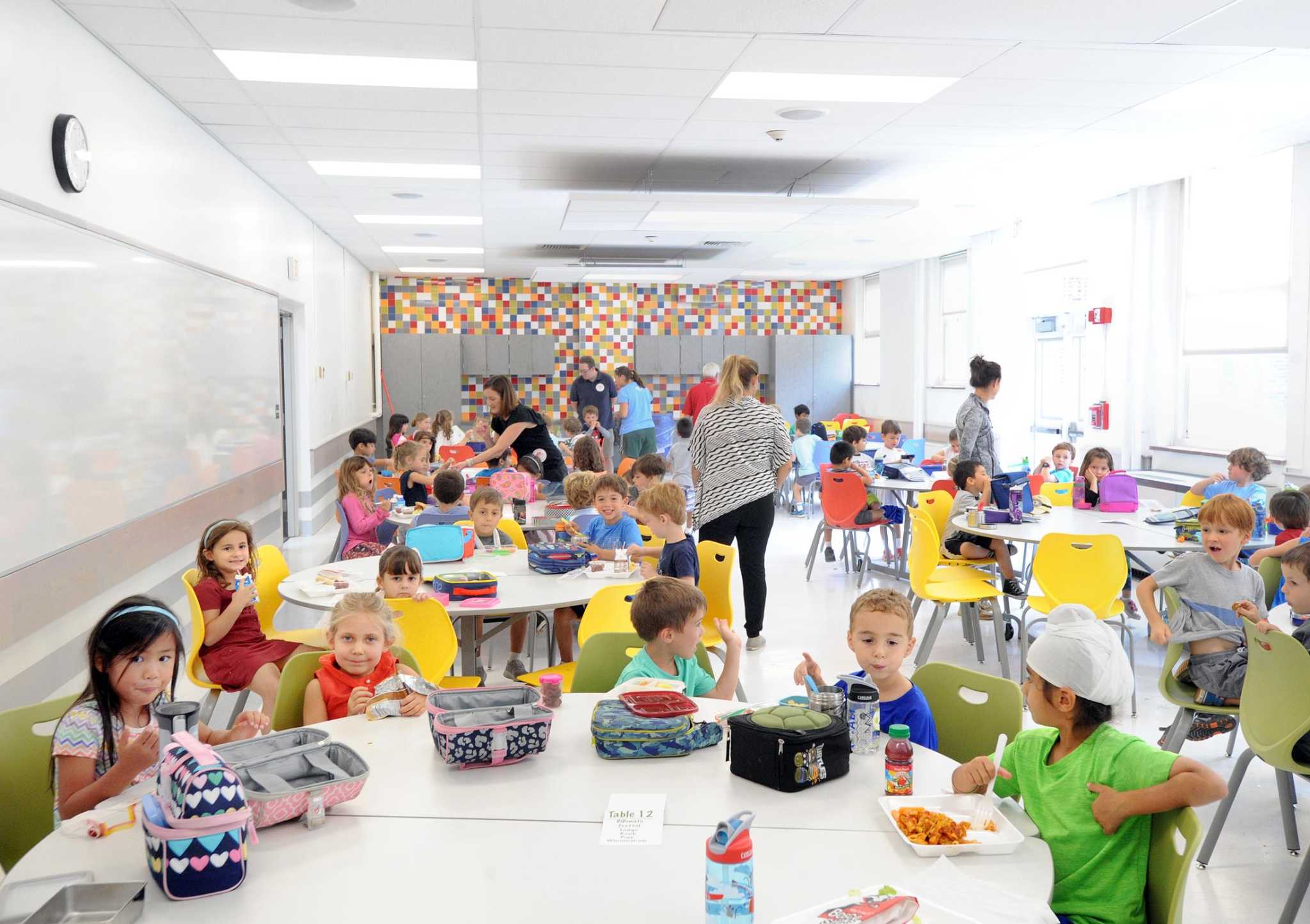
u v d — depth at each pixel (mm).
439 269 12062
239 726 1952
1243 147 5816
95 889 1340
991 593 4262
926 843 1509
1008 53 4016
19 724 1947
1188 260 6867
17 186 2996
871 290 12836
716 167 6273
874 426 12430
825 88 4539
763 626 5176
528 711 1893
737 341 13242
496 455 6086
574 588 3355
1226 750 3502
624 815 1617
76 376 3402
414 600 2943
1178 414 7039
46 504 3146
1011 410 8797
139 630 1879
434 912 1316
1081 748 1673
